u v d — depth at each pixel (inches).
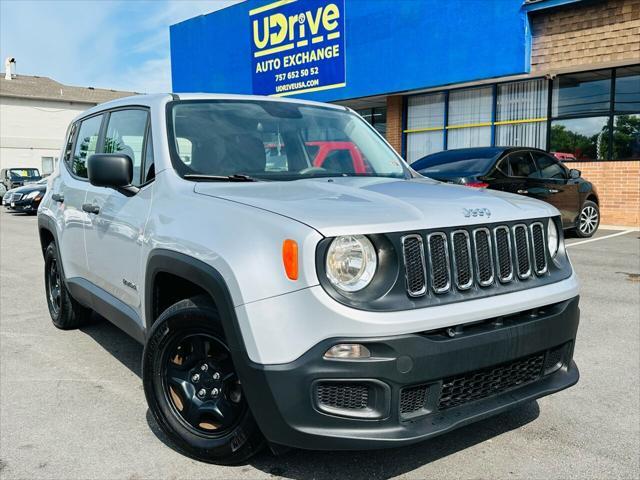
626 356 174.4
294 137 148.8
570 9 466.3
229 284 98.1
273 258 95.0
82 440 124.4
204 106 145.9
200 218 110.4
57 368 167.8
